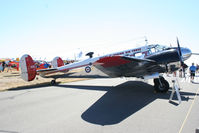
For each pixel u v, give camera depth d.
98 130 3.14
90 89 8.37
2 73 20.69
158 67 6.90
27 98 6.40
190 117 3.66
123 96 6.23
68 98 6.25
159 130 3.02
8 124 3.61
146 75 7.07
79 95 6.80
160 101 5.21
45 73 11.43
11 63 24.56
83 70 10.60
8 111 4.64
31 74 10.61
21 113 4.43
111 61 6.31
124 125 3.35
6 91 8.20
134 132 2.98
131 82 10.65
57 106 5.09
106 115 4.06
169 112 4.06
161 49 7.74
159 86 6.61
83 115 4.12
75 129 3.23
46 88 9.15
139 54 8.09
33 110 4.71
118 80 12.33
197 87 7.76
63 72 11.12
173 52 6.68
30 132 3.15
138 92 6.95
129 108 4.58
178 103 4.89
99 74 10.25
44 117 4.05
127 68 7.27
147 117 3.77
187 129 3.02
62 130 3.20
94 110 4.54
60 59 14.15
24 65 10.48
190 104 4.74
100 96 6.46
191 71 10.70
